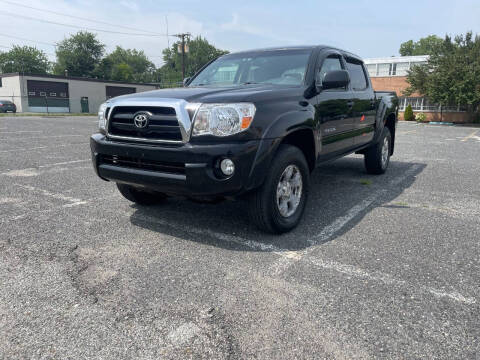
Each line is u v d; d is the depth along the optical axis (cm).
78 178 584
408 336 200
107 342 195
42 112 3891
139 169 323
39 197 470
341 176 621
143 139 315
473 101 2755
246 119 294
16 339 197
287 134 321
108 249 312
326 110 398
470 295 241
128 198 416
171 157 298
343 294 241
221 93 317
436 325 209
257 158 298
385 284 254
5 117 2609
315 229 361
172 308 225
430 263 288
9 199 460
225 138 291
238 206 437
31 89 4034
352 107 469
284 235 345
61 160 752
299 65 411
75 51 8175
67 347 191
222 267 279
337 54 475
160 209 423
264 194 319
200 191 295
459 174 650
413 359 182
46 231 352
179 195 315
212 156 288
